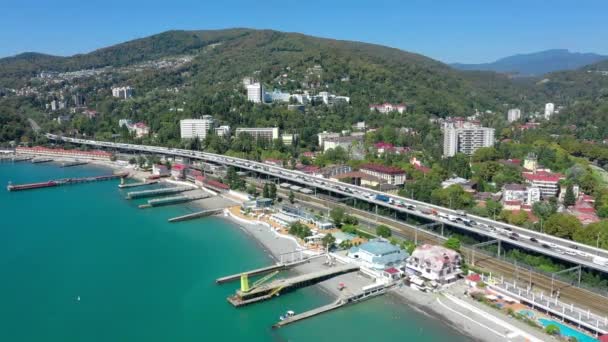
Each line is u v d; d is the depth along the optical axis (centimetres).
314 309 17075
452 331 15575
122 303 17888
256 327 16088
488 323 15912
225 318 16712
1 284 19550
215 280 19800
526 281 18850
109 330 15950
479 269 19925
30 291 18900
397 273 19250
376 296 18125
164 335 15625
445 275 18762
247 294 17812
